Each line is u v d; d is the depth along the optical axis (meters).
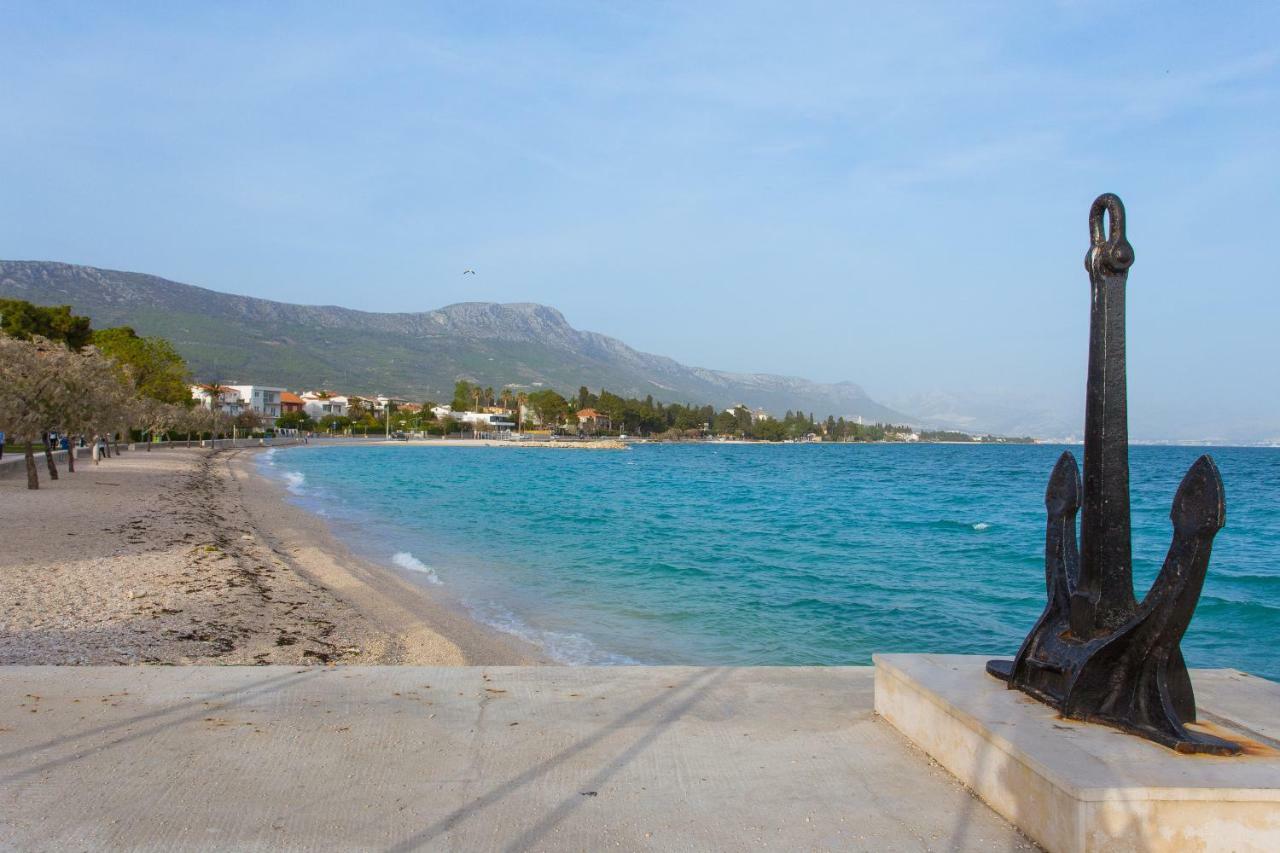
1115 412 4.48
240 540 21.27
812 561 21.34
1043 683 4.62
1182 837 3.37
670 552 22.88
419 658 10.67
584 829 3.86
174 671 6.31
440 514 33.31
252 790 4.19
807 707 5.70
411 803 4.10
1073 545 4.88
